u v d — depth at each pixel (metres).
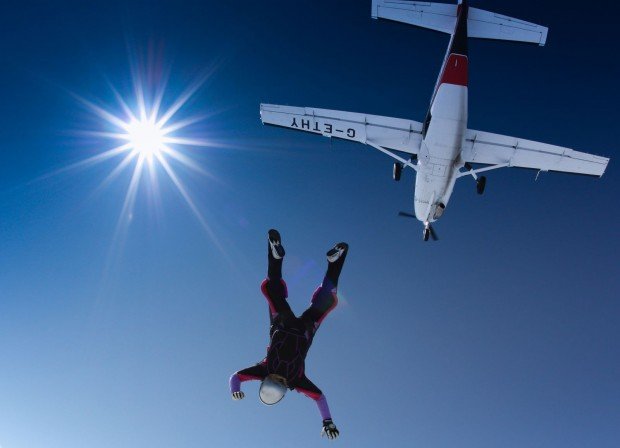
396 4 19.17
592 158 18.59
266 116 19.45
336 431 6.15
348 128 19.03
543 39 18.53
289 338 6.38
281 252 6.29
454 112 16.28
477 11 19.03
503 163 19.31
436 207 19.16
